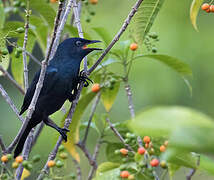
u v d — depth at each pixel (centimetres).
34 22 959
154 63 1731
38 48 2078
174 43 1764
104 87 798
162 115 313
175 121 310
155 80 1734
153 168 636
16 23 889
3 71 948
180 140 306
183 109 313
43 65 659
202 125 305
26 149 769
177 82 1734
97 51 935
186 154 530
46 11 873
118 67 1644
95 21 1883
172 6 1811
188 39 1780
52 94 937
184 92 1748
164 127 312
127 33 1712
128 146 749
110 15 1880
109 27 1858
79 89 805
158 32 1789
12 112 1866
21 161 612
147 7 761
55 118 1155
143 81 1738
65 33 1146
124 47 880
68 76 938
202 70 1767
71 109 765
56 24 612
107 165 781
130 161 757
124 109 1777
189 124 307
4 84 1906
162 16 1806
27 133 938
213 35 1788
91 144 1669
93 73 887
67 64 944
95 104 925
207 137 303
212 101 1772
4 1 917
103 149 1662
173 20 1795
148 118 315
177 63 883
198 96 1770
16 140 677
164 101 1742
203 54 1766
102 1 1911
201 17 1830
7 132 1823
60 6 593
